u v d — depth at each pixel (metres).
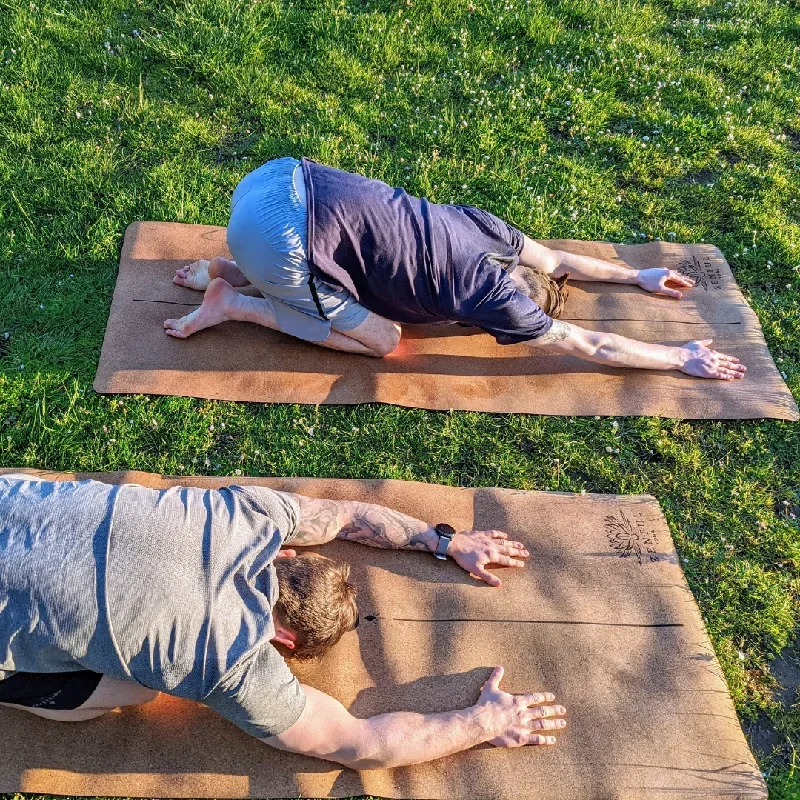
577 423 3.41
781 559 3.08
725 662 2.78
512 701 2.51
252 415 3.33
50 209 4.04
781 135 4.96
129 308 3.62
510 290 3.15
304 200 3.01
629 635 2.77
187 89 4.80
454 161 4.56
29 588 2.01
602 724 2.56
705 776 2.47
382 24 5.37
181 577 2.12
